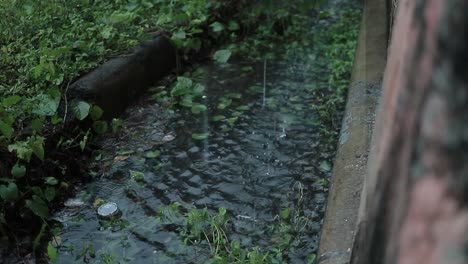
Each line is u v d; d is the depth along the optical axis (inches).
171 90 197.8
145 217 141.3
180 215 140.9
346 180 121.3
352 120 145.5
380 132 44.1
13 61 166.7
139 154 165.8
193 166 161.2
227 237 132.9
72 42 180.9
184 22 218.4
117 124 172.6
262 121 182.9
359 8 270.7
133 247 131.3
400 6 44.8
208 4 235.0
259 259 120.1
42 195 140.3
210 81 209.0
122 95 182.1
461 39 29.6
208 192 150.6
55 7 195.8
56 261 128.0
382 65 171.6
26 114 152.6
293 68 217.6
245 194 149.3
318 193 147.9
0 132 144.2
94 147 166.6
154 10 223.0
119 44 190.5
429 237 30.5
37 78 162.4
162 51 205.0
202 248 129.5
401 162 35.2
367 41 190.2
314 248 128.0
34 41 180.5
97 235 135.7
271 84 206.4
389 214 36.5
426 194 31.3
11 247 130.7
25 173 139.4
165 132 176.7
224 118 184.4
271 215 141.0
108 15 203.6
